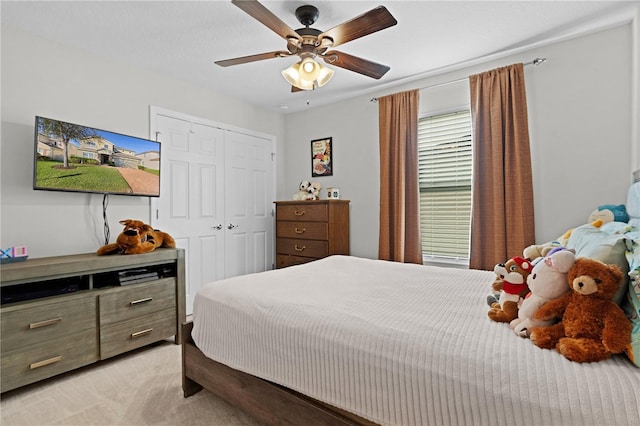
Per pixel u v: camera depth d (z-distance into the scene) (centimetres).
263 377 140
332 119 394
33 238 233
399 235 323
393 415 104
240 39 244
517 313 117
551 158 256
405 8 205
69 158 236
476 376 91
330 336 120
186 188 331
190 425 156
